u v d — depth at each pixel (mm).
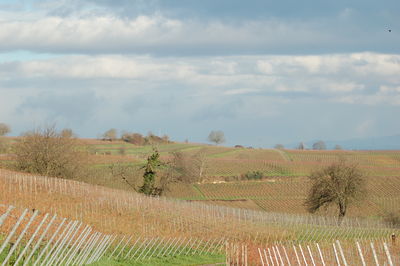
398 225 109688
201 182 153375
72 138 110812
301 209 132875
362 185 106938
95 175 116812
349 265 46188
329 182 106125
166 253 51469
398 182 159500
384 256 53781
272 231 71312
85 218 59656
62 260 30734
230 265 48281
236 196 143500
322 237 74500
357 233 83125
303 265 43438
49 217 50750
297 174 171000
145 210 71938
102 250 40219
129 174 119500
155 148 118250
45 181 77000
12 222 37406
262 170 174625
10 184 72062
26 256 29141
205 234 63688
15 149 105938
